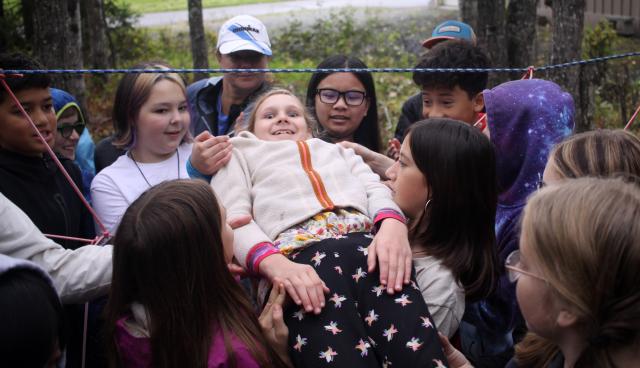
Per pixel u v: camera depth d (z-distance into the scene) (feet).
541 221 4.17
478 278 6.50
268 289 6.32
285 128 7.85
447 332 6.27
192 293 5.49
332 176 7.09
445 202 6.44
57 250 6.26
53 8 20.13
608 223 3.94
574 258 3.97
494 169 6.65
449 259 6.41
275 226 6.63
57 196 7.62
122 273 5.62
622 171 5.49
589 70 19.93
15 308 4.26
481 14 20.67
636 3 40.57
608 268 3.88
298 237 6.42
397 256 6.03
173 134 8.76
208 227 5.62
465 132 6.54
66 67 20.56
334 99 10.48
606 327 3.92
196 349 5.43
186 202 5.59
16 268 4.43
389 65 38.27
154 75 8.61
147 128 8.61
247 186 7.07
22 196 7.25
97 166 10.39
